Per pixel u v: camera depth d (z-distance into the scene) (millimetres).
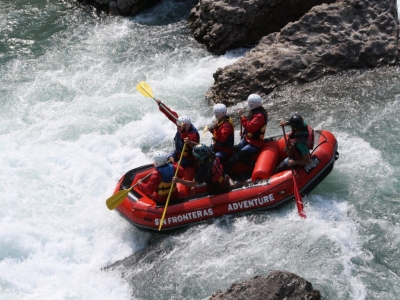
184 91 22594
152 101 22000
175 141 16781
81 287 14695
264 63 21734
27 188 17781
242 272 14406
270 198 15609
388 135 18609
